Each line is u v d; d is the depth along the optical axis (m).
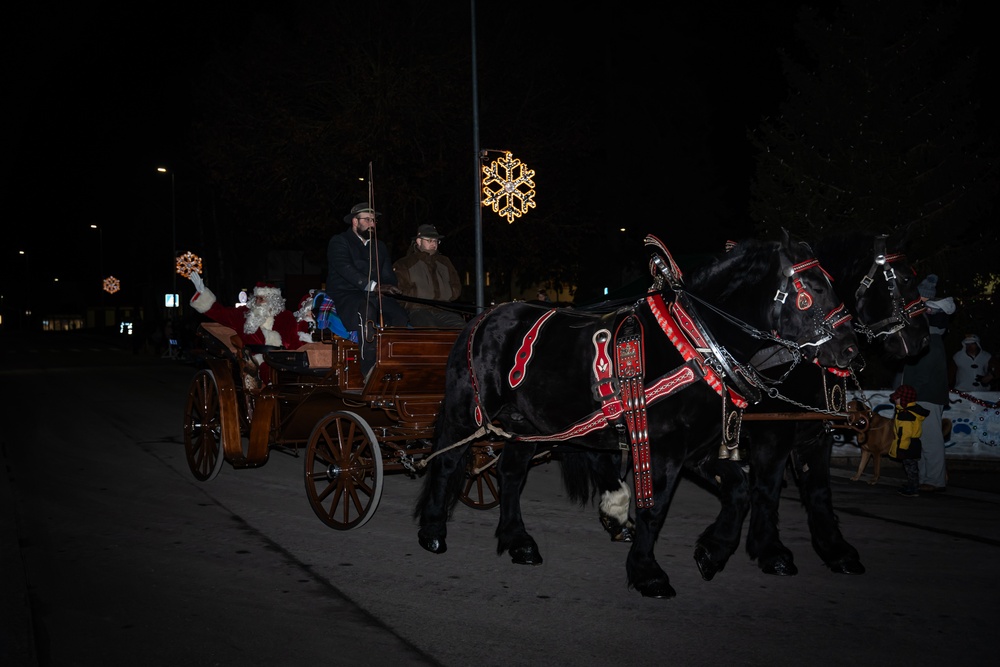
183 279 47.78
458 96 24.97
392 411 7.27
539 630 5.12
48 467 10.14
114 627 5.18
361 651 4.84
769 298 5.64
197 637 5.04
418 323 8.36
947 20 13.30
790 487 9.07
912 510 8.05
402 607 5.51
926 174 13.05
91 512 7.96
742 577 6.08
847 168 12.97
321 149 24.67
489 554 6.70
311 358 8.29
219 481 9.40
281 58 25.69
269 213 27.77
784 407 6.30
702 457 5.95
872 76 13.46
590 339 5.97
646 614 5.36
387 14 25.31
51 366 29.27
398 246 27.34
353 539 7.09
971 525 7.46
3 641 4.97
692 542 6.95
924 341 6.42
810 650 4.80
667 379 5.60
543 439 6.32
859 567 6.12
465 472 7.06
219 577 6.09
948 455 10.23
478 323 6.67
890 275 6.33
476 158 15.17
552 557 6.59
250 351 8.91
